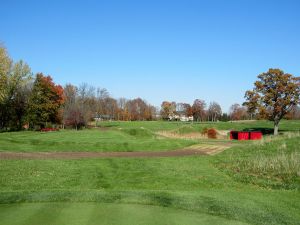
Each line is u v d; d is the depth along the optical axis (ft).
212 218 24.93
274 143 74.13
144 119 393.09
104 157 73.46
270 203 29.84
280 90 153.99
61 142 96.63
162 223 23.21
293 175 46.65
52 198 29.78
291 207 28.84
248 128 202.59
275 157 57.21
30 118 186.60
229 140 140.97
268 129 193.98
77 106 223.10
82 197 30.17
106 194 31.37
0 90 159.74
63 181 46.42
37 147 88.84
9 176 47.29
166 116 405.59
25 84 180.96
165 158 70.03
